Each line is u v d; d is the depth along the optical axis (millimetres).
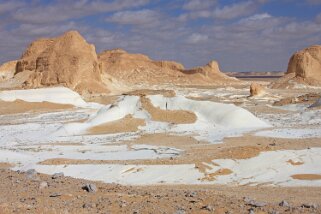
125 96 60188
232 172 28359
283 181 26094
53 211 11969
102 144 43438
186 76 197875
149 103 57250
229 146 37125
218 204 13109
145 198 14109
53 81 120312
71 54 125812
